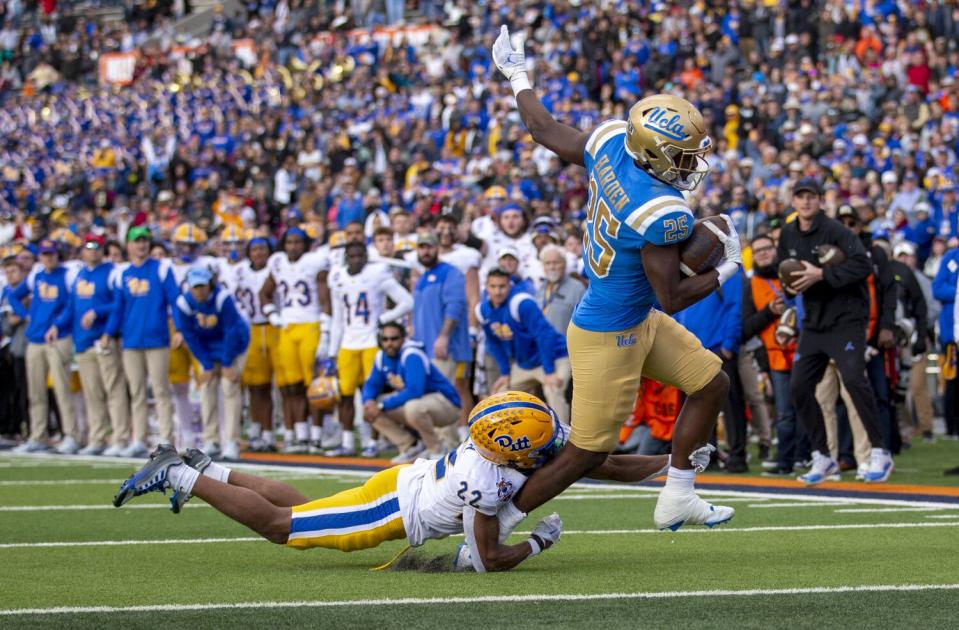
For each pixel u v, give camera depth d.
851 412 34.44
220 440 44.78
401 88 92.75
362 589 17.72
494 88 81.94
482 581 18.38
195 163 92.88
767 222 45.84
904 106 66.62
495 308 38.94
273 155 87.62
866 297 32.66
